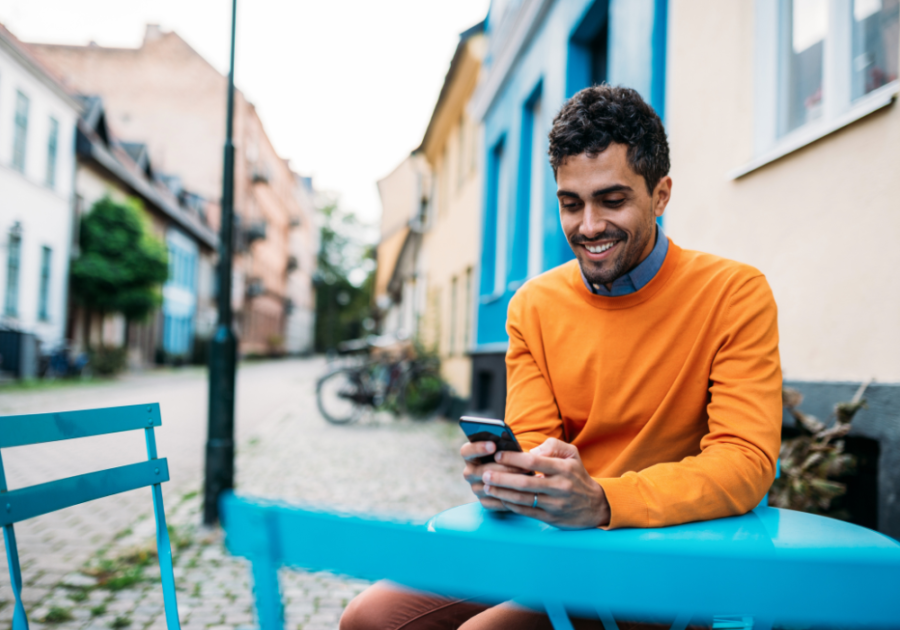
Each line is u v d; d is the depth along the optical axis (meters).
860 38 2.78
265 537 0.59
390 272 26.66
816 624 0.54
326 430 9.15
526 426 1.52
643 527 1.09
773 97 3.34
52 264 20.17
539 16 7.28
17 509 1.04
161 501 1.27
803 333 3.00
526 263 8.09
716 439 1.26
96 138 22.70
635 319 1.41
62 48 37.72
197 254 35.44
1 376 16.69
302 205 72.94
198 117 38.69
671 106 4.33
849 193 2.72
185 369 28.94
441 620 1.17
